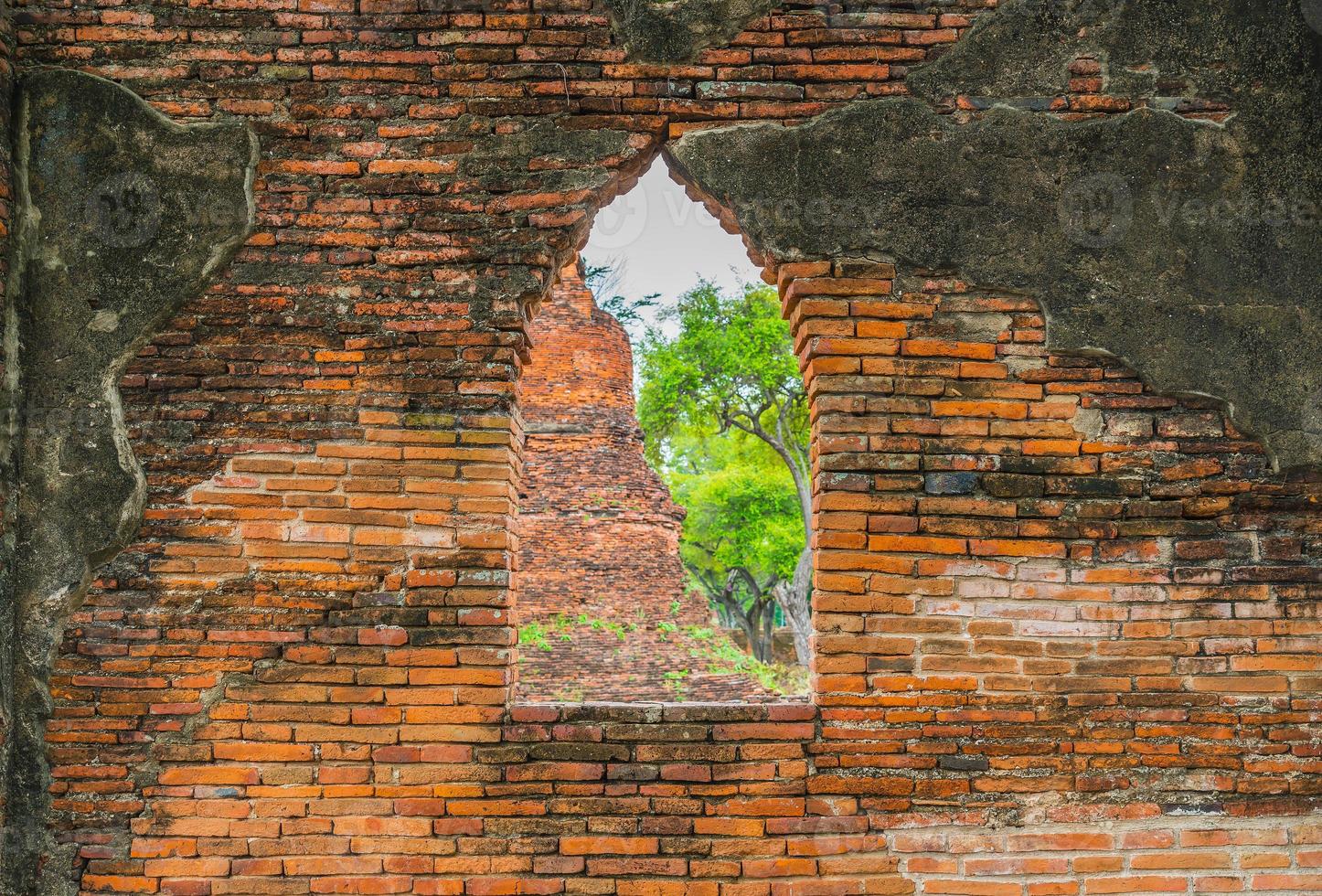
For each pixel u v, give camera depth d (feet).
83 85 15.51
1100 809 14.61
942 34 15.62
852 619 14.84
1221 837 14.56
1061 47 15.58
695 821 14.57
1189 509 15.05
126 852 14.53
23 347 15.23
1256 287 15.33
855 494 15.05
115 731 14.71
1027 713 14.74
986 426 15.17
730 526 86.02
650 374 75.00
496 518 15.16
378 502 15.15
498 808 14.62
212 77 15.61
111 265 15.38
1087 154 15.47
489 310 15.40
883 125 15.49
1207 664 14.83
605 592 40.55
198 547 15.06
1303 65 15.53
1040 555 14.99
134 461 15.15
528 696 33.76
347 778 14.66
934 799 14.60
